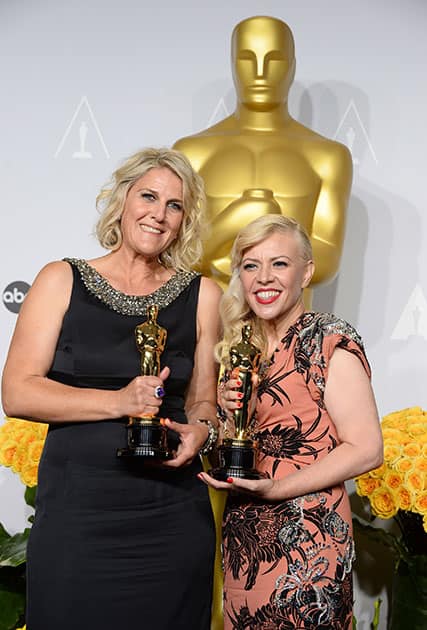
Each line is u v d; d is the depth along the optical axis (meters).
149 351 2.04
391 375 3.70
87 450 2.05
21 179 3.72
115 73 3.75
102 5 3.76
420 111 3.73
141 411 1.98
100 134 3.74
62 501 2.04
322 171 3.15
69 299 2.12
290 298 2.10
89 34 3.75
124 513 2.05
